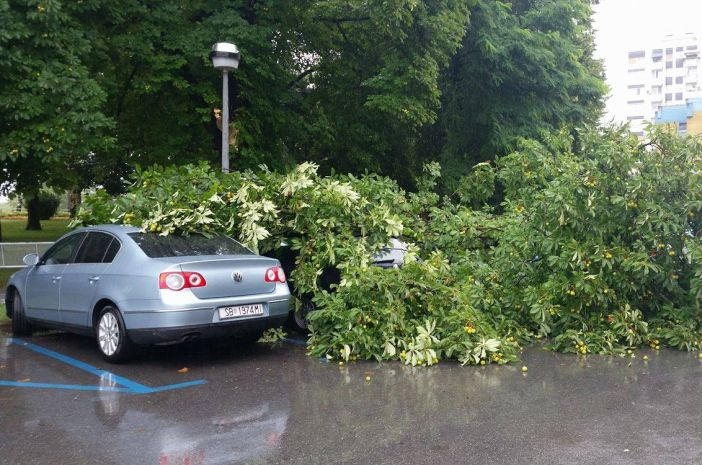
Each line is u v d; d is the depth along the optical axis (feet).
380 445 14.19
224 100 36.35
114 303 21.81
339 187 26.68
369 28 58.13
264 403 17.52
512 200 31.24
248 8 53.26
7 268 58.44
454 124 65.98
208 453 13.71
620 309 25.05
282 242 26.78
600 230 24.98
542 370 21.44
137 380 20.03
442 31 52.80
